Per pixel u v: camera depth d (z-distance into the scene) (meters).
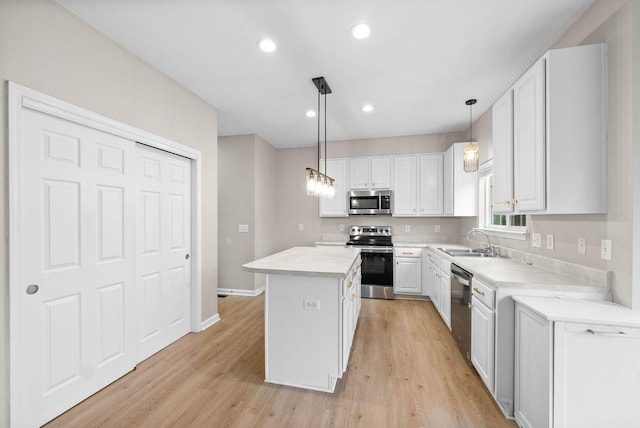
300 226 5.03
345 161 4.52
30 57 1.49
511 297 1.68
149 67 2.27
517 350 1.62
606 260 1.58
